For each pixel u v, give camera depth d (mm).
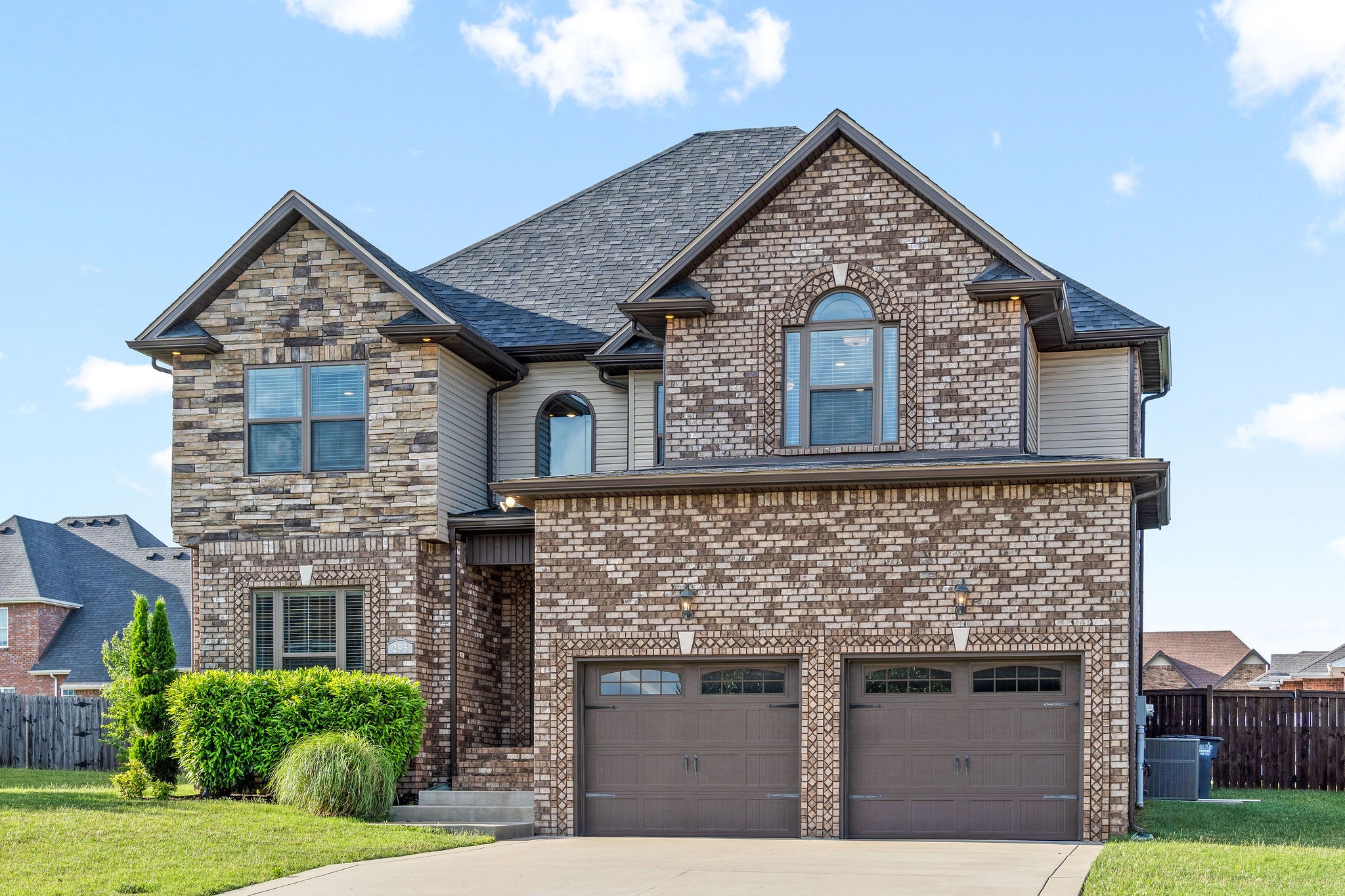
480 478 23078
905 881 13367
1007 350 19797
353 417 21641
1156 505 22344
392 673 20938
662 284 20656
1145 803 21859
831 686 18141
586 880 13562
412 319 21531
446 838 16672
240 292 22188
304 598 21562
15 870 13445
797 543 18500
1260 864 14125
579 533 19141
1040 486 17922
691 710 18750
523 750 20922
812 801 18016
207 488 21906
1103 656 17484
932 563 18078
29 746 29031
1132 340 21969
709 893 12773
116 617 42125
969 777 17844
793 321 20438
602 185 27750
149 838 15414
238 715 19688
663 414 22734
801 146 20438
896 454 19797
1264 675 69812
